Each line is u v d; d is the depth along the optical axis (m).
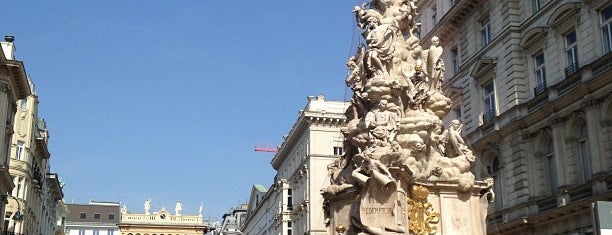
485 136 33.84
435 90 15.27
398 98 14.32
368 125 13.52
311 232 54.62
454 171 14.10
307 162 57.59
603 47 26.61
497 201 33.06
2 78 44.34
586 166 27.30
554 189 29.16
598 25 26.91
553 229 28.48
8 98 45.53
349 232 13.28
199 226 103.12
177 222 103.31
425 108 14.88
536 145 30.34
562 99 27.98
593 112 26.31
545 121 29.53
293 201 63.72
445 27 39.41
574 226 26.84
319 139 57.41
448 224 13.68
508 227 31.16
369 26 15.28
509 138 32.09
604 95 25.66
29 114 55.31
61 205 89.44
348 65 15.60
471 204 14.09
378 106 14.15
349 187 13.56
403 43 15.44
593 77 25.92
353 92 15.16
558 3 29.44
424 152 14.06
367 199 12.66
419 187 13.55
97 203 115.88
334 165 14.96
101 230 108.00
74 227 106.94
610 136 25.53
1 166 43.16
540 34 30.48
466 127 36.78
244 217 100.88
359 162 13.02
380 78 14.23
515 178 31.22
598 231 9.98
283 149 67.56
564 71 28.81
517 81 31.94
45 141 65.44
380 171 12.60
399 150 12.98
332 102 59.78
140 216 102.75
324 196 14.27
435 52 15.44
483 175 34.06
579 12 27.97
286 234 64.38
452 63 39.69
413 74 14.80
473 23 36.75
